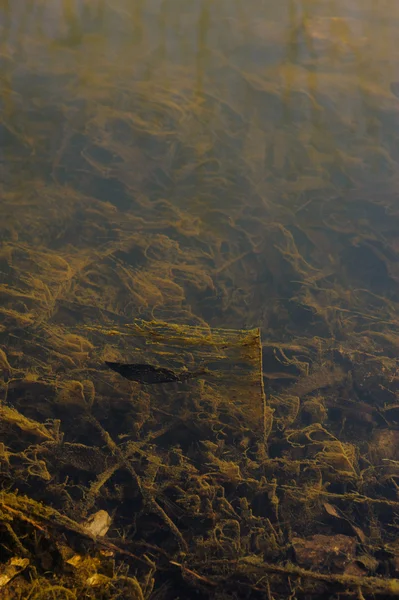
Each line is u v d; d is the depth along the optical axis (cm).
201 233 314
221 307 273
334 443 198
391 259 302
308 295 281
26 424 184
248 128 398
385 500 184
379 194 343
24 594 137
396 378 236
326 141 387
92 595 142
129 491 176
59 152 354
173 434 201
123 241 297
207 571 155
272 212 333
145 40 494
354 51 484
